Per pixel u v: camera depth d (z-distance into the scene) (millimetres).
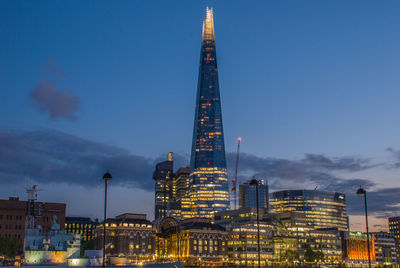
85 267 161250
